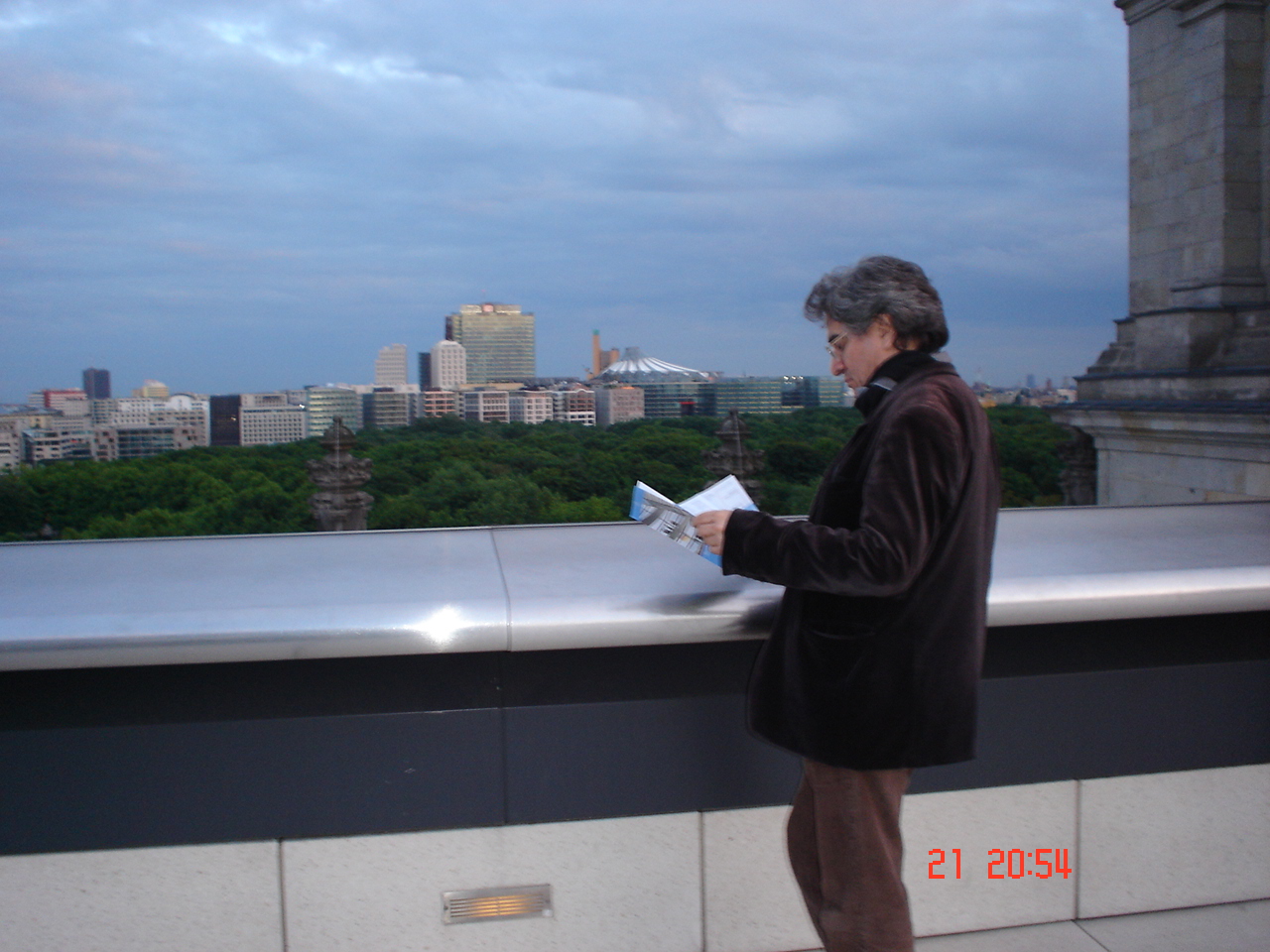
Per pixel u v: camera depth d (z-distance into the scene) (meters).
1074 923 2.19
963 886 2.14
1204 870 2.22
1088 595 1.92
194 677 1.79
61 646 1.64
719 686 1.96
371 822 1.87
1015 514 2.79
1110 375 16.70
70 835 1.80
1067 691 2.09
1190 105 15.11
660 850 1.98
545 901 1.95
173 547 2.35
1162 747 2.15
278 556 2.26
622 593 1.87
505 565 2.14
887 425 1.40
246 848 1.85
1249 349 14.15
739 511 1.50
